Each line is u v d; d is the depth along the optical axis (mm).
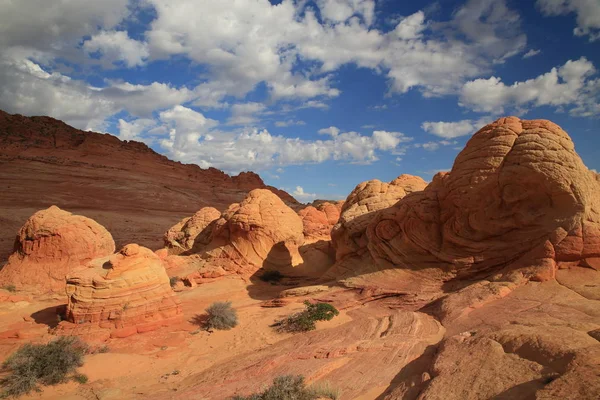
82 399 11406
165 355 14797
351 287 20734
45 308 19641
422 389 8883
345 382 10430
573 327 10469
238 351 15195
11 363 12328
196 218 37875
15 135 100750
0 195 65875
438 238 20266
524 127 17922
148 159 117000
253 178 132125
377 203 27547
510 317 12578
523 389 7359
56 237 22859
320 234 41188
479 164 18438
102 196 80000
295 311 19125
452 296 15859
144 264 17266
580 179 16141
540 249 15875
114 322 15898
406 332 13375
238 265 28797
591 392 6160
